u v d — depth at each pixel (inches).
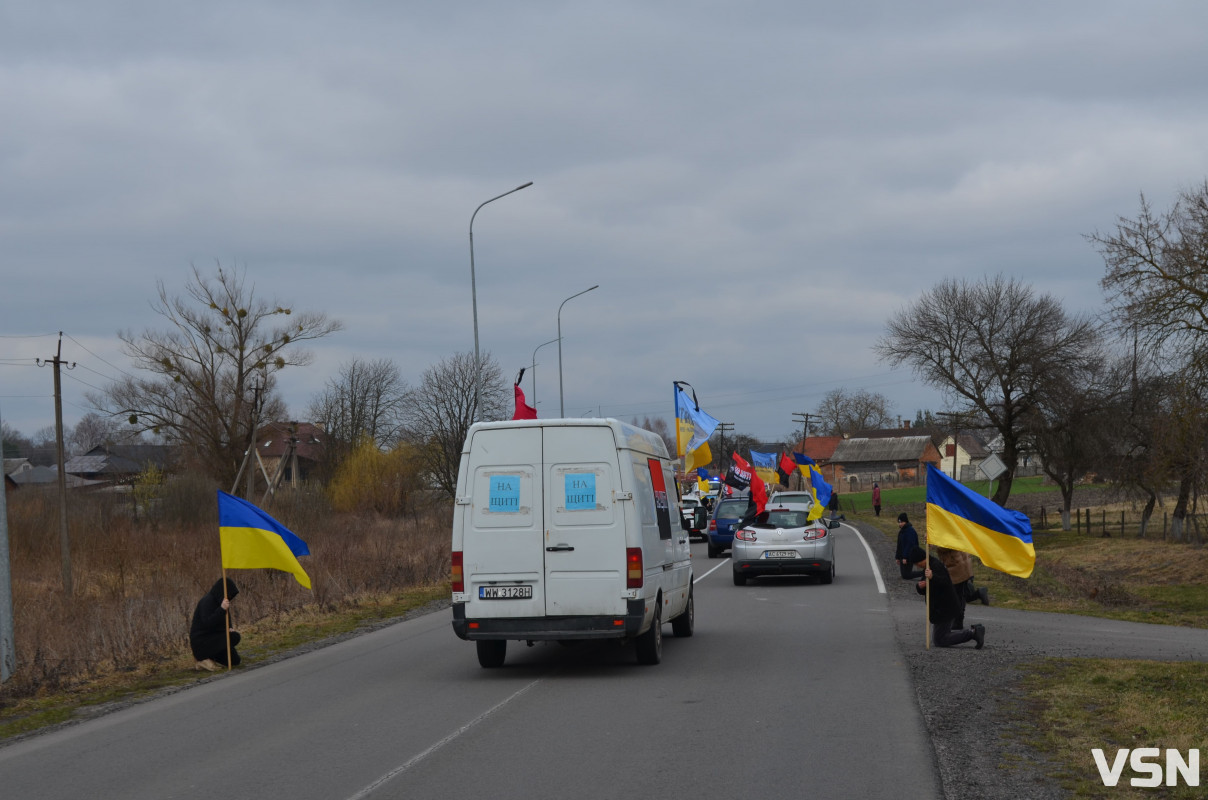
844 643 534.6
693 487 2386.8
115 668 533.3
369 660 522.6
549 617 450.6
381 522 1910.7
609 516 452.1
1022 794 248.5
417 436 2687.0
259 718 372.5
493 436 460.4
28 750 335.0
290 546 524.1
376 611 776.3
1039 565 1261.1
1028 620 655.1
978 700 370.0
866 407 5762.8
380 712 375.6
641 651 477.1
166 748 326.6
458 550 456.8
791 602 754.8
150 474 2354.8
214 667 514.6
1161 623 680.4
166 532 1518.2
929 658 475.5
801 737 315.3
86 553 1282.0
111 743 338.6
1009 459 2119.8
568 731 333.1
